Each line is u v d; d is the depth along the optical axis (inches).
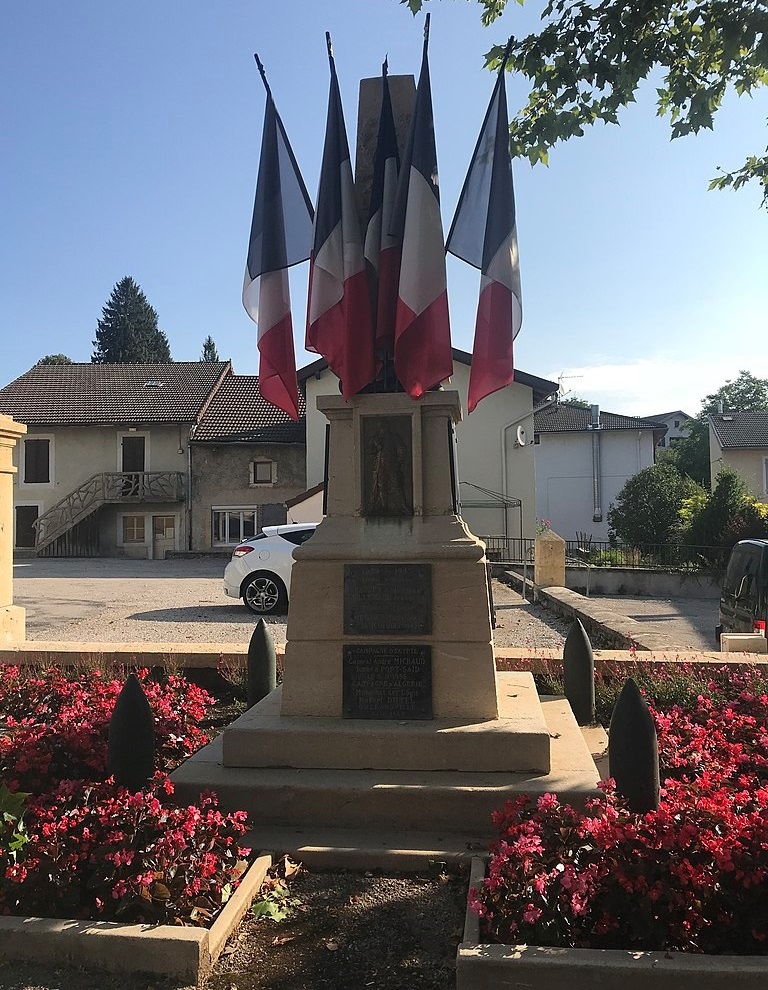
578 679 235.1
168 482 1327.5
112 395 1443.2
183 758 202.5
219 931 124.7
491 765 174.7
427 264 189.5
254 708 200.8
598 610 454.3
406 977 119.1
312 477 1122.7
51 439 1357.0
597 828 121.6
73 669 280.5
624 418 1673.2
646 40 230.2
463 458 1066.7
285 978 119.3
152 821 136.2
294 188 217.0
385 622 190.1
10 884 128.3
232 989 116.7
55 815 141.6
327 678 191.5
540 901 115.6
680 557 935.7
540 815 131.4
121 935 120.0
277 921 134.1
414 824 165.3
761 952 113.8
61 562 1168.2
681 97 244.5
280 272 209.5
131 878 125.2
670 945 114.5
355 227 197.6
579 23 229.6
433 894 143.3
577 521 1625.2
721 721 198.2
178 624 482.0
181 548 1332.4
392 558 191.3
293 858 154.9
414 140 193.6
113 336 3248.0
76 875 129.1
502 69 201.2
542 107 254.1
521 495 1061.8
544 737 174.1
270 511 1325.0
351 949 126.5
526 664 262.7
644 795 136.7
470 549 189.0
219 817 142.9
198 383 1487.5
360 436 198.5
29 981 117.5
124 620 503.8
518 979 108.6
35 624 486.0
